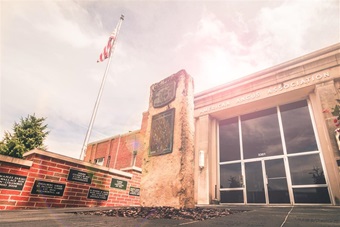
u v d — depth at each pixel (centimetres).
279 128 930
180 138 517
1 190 430
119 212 385
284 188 819
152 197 511
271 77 955
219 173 1023
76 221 265
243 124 1059
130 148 1672
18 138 1476
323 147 770
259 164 923
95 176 611
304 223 251
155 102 647
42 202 484
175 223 260
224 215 361
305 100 902
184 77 589
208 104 1128
